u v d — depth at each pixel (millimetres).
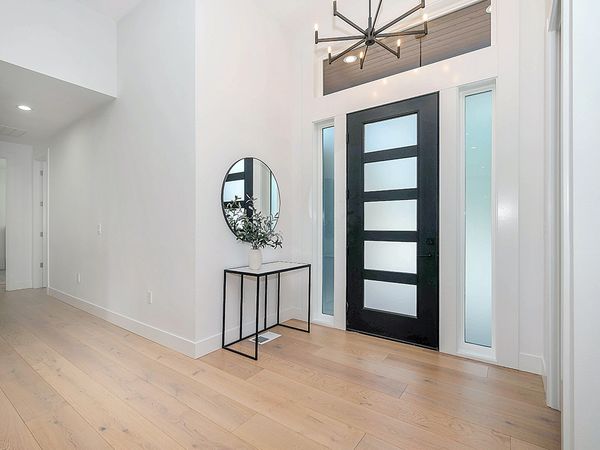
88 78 3014
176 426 1636
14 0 2545
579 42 1079
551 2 1689
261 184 3104
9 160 5016
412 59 2795
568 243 1104
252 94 3014
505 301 2305
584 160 1070
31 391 1967
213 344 2613
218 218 2678
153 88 2828
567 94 1115
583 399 1065
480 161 2523
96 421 1673
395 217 2832
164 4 2723
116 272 3266
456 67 2500
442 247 2570
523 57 2225
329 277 3393
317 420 1692
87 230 3736
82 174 3828
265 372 2236
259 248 2990
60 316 3576
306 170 3420
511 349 2287
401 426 1643
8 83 2891
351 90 3076
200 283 2523
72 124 4023
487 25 2477
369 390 1996
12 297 4535
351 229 3078
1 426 1624
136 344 2744
